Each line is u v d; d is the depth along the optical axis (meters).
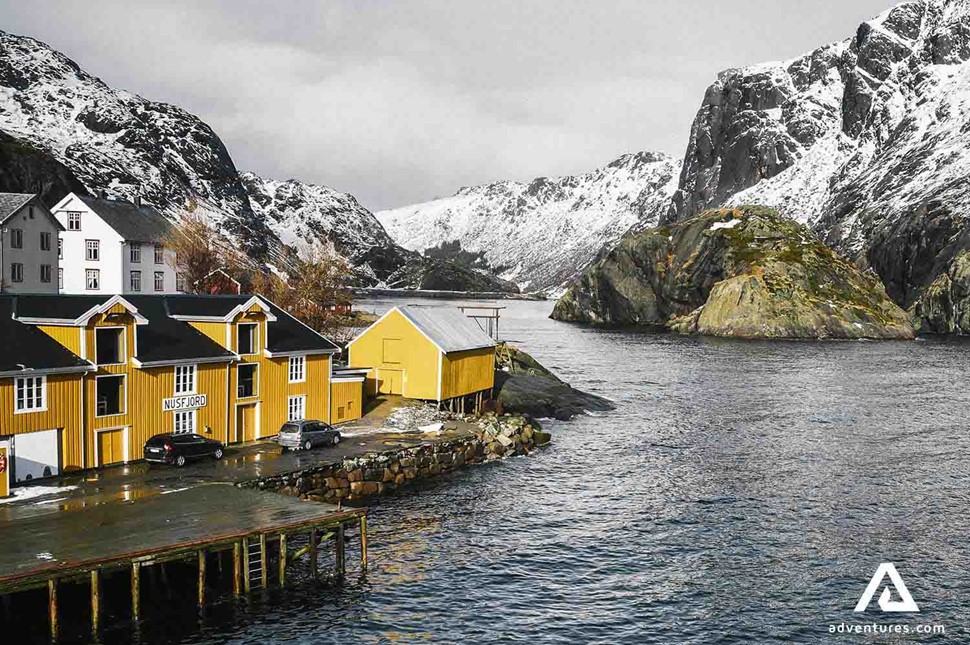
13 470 39.81
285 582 34.28
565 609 33.25
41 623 29.05
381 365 68.69
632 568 37.69
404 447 51.44
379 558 37.78
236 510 35.16
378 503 46.31
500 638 30.59
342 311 110.62
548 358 133.12
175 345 48.47
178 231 111.94
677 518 45.06
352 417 60.44
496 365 86.00
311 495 44.50
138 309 50.28
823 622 32.59
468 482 51.31
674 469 56.03
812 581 36.50
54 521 32.97
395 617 31.88
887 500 48.88
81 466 42.81
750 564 38.38
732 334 188.50
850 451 62.00
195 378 48.72
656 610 33.38
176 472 43.00
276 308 59.81
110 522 32.94
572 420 74.56
